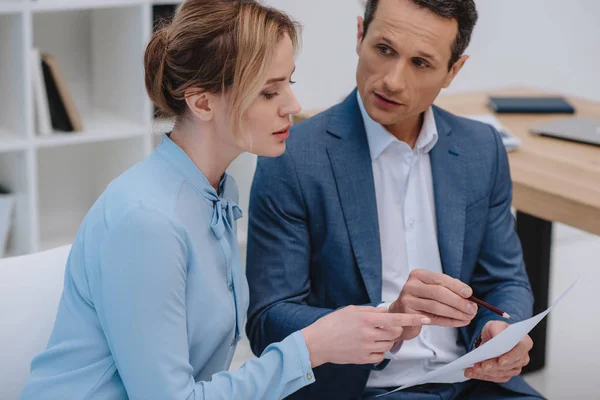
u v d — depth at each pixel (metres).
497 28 4.33
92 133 3.26
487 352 1.53
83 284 1.40
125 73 3.39
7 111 3.22
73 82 3.51
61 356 1.40
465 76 4.35
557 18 4.43
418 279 1.61
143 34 3.25
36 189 3.29
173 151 1.45
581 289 3.91
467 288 1.58
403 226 1.90
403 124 1.88
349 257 1.81
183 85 1.39
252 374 1.41
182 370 1.35
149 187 1.40
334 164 1.83
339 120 1.87
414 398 1.82
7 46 3.14
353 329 1.46
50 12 3.38
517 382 1.88
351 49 4.02
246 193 3.34
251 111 1.40
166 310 1.33
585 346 3.40
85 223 1.41
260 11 1.39
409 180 1.88
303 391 1.78
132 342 1.32
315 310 1.75
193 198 1.44
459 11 1.72
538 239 2.97
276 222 1.82
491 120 2.88
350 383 1.75
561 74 4.54
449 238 1.87
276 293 1.81
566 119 2.96
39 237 3.58
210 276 1.44
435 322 1.59
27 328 1.56
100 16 3.43
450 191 1.89
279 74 1.40
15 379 1.55
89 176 3.65
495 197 1.96
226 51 1.36
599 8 4.49
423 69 1.74
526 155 2.61
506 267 1.95
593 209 2.18
